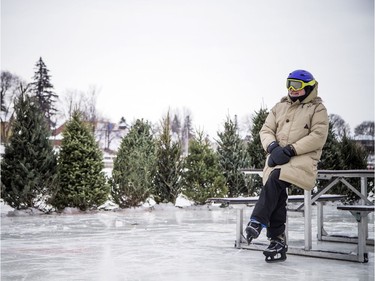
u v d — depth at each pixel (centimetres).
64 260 460
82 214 970
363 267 428
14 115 972
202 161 1167
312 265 436
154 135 1152
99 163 1018
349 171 481
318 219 613
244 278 380
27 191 936
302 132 455
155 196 1136
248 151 1273
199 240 601
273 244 449
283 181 442
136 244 566
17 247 543
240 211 538
